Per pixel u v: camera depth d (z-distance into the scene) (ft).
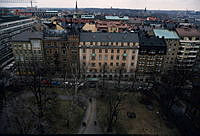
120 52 294.05
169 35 319.47
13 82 266.57
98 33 300.61
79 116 194.70
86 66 302.45
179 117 203.72
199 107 195.31
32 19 625.82
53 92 241.96
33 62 283.59
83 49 288.71
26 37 286.66
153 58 302.66
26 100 218.79
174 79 245.04
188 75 277.03
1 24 391.45
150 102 230.27
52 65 302.25
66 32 296.71
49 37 282.97
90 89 262.06
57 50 289.74
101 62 300.81
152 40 304.91
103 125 181.78
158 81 295.07
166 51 300.20
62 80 285.64
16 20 518.37
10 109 194.70
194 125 188.44
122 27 544.62
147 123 189.67
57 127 174.91
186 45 314.14
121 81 302.04
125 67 306.76
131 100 234.58
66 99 227.40
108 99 229.04
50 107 206.18
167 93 237.66
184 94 246.88
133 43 290.76
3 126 165.48
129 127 181.47
